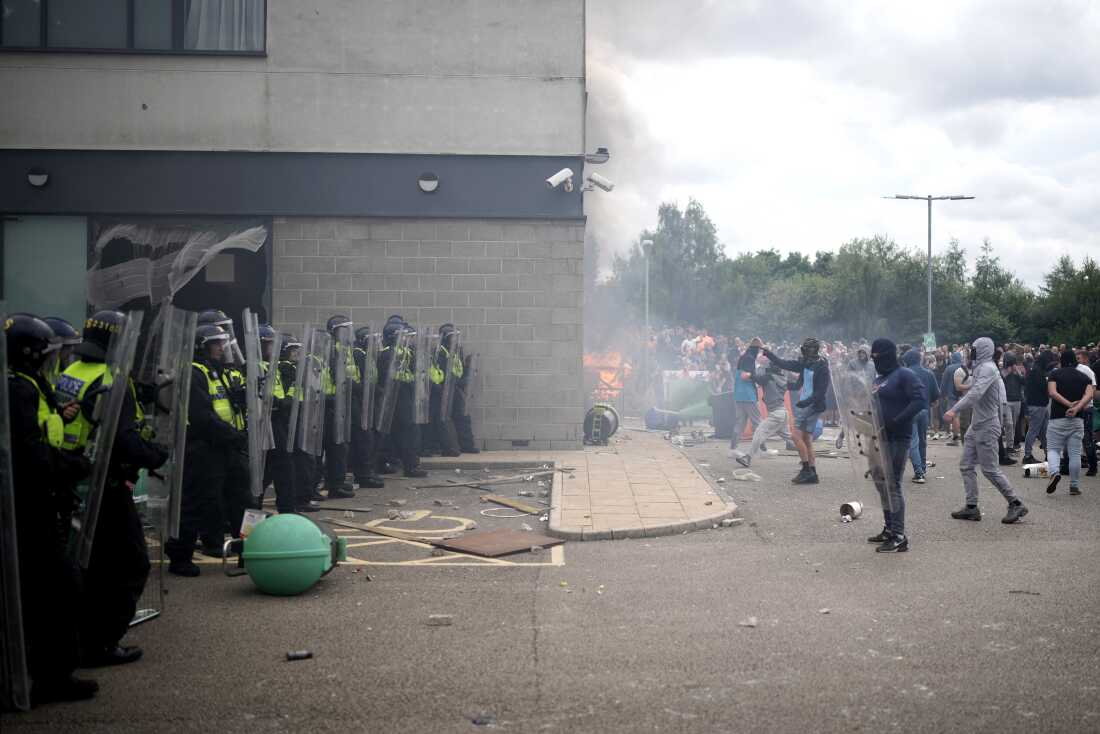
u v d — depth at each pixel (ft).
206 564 27.91
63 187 52.19
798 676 17.53
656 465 48.42
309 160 52.90
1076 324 217.97
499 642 19.74
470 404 53.67
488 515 35.81
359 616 21.89
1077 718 15.46
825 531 32.86
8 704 15.58
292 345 33.14
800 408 44.37
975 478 34.88
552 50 53.62
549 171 53.57
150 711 15.87
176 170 52.47
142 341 21.09
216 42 52.80
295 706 16.05
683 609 22.40
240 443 27.50
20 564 16.14
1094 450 49.32
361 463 41.81
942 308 206.08
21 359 16.25
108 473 17.98
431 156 53.31
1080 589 24.31
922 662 18.34
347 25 53.01
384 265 53.21
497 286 53.57
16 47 51.90
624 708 15.88
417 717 15.51
